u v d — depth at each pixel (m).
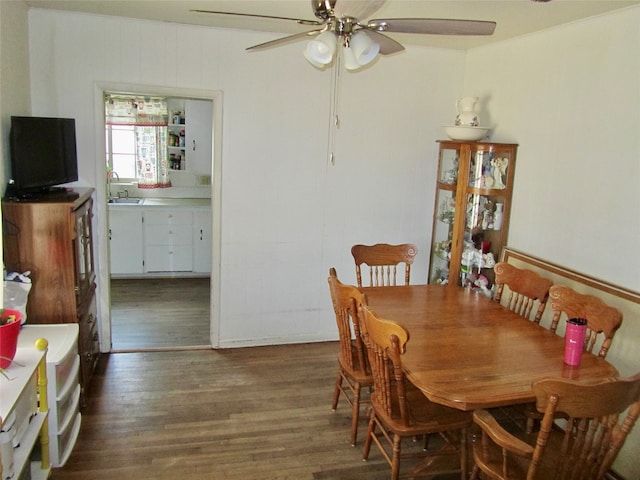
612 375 2.10
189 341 4.16
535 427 2.81
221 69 3.64
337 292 2.70
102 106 3.50
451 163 3.88
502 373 2.09
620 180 2.68
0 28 2.75
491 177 3.60
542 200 3.26
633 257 2.60
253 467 2.61
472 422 2.35
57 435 2.49
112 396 3.23
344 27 2.03
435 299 3.01
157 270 5.84
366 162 4.09
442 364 2.16
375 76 3.96
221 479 2.51
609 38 2.73
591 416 1.72
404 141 4.14
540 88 3.27
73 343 2.64
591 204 2.87
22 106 3.16
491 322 2.65
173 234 5.79
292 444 2.82
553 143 3.16
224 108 3.71
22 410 2.18
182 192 6.10
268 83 3.75
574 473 1.83
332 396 3.36
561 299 2.61
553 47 3.14
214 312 3.99
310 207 4.04
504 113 3.65
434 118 4.16
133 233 5.67
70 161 3.27
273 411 3.14
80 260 3.04
